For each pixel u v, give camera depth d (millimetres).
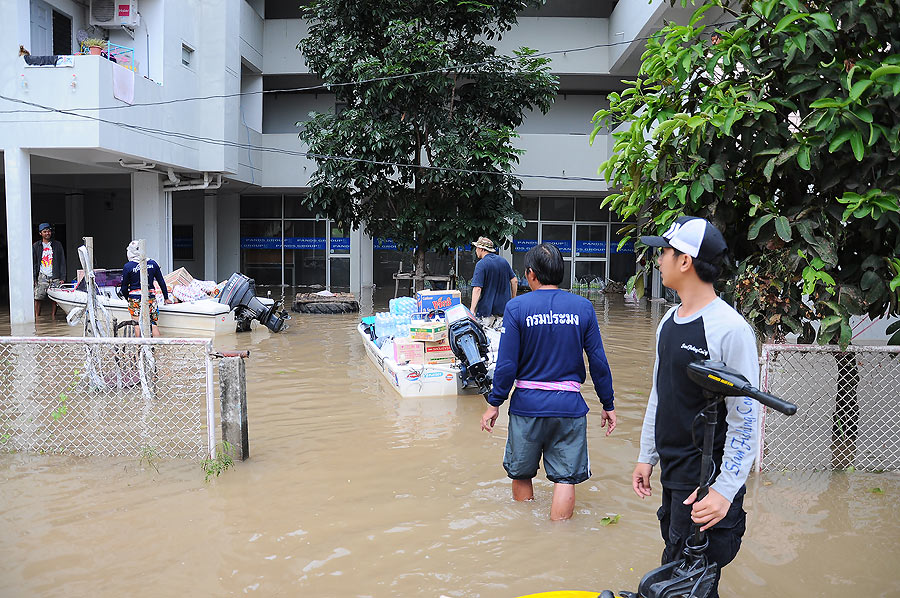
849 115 4105
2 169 16797
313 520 4270
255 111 21734
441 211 15305
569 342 4176
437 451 5668
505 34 21109
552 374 4199
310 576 3568
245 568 3658
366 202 16062
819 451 5246
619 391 7918
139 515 4348
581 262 23547
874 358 5191
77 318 10203
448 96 15195
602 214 23453
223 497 4652
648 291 21062
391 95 13852
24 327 12781
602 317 15359
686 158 4910
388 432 6227
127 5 14898
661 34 5121
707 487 2496
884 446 5246
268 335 12461
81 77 12891
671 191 4801
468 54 15078
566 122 22578
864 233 4547
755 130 4566
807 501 4523
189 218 23922
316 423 6531
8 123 13070
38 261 18453
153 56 15391
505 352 4191
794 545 3881
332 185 14555
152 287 9328
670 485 2729
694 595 2449
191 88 16938
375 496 4668
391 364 8008
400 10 14430
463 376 6949
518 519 4273
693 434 2625
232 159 18047
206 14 17344
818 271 4418
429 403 7344
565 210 23438
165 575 3586
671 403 2686
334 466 5285
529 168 20906
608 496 4684
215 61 17328
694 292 2637
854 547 3859
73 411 6863
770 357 5004
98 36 15250
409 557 3768
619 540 3965
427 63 13812
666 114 4992
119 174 20141
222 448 5328
